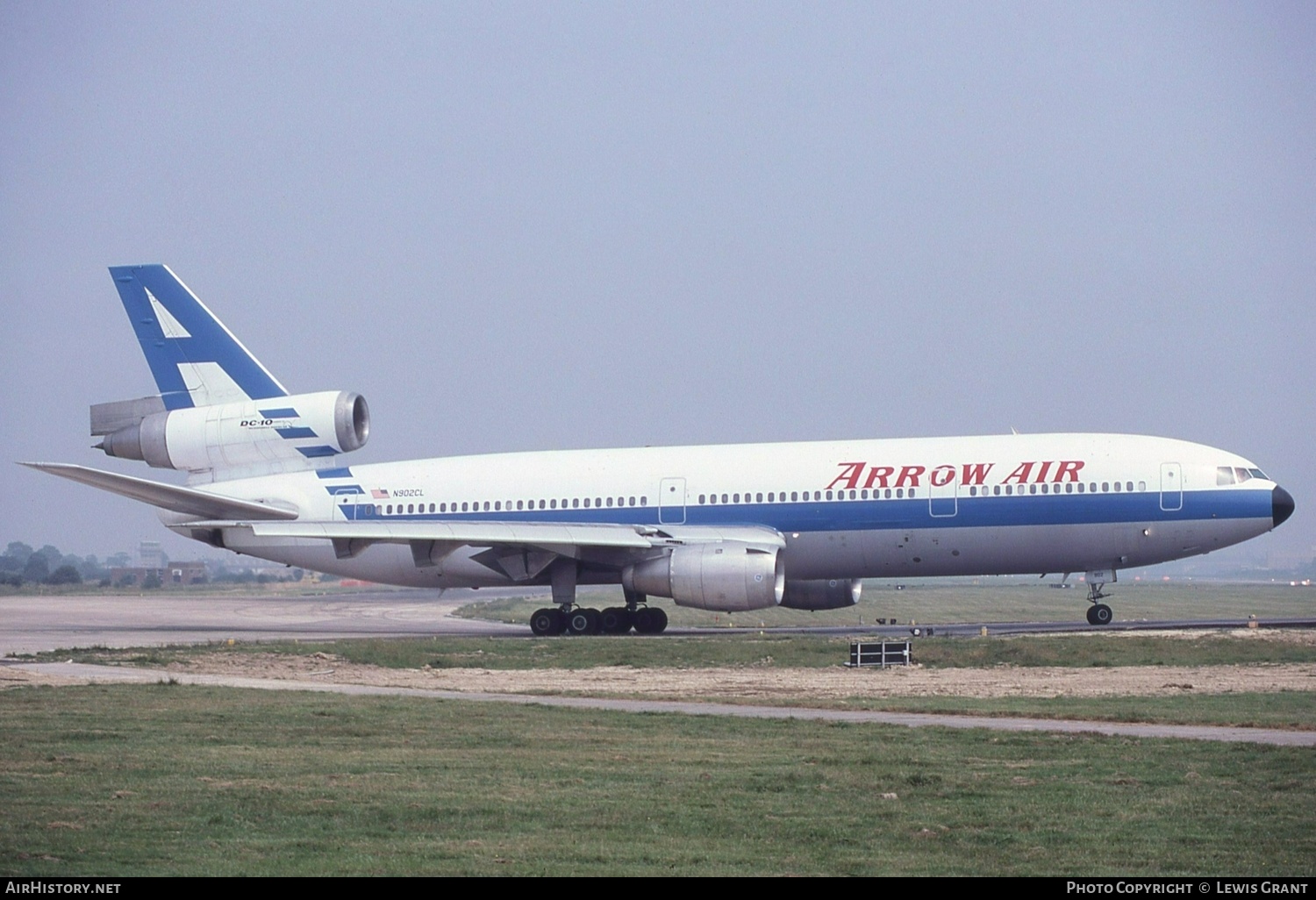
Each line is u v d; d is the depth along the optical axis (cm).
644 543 18275
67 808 6638
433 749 8525
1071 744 8662
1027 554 18412
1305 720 9769
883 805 6831
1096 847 6031
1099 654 14800
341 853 5834
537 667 15000
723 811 6675
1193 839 6184
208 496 19825
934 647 15325
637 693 11969
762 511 18962
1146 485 18038
